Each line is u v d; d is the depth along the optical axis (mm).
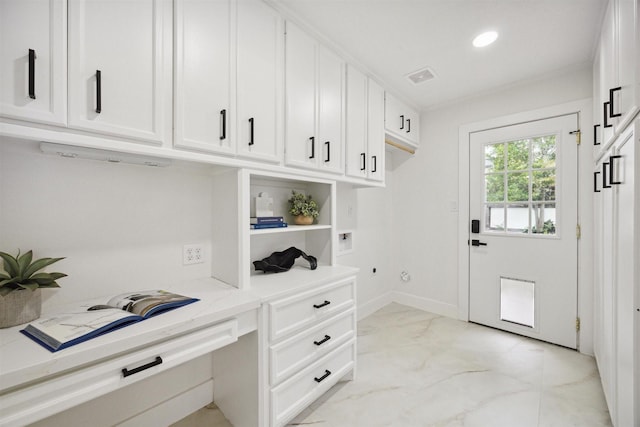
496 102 2549
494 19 1605
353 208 2762
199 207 1552
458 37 1778
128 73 986
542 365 1965
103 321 930
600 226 1752
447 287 2883
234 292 1337
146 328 930
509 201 2492
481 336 2418
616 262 1319
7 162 1015
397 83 2379
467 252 2727
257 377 1290
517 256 2441
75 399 792
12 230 1025
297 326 1438
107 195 1242
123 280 1289
